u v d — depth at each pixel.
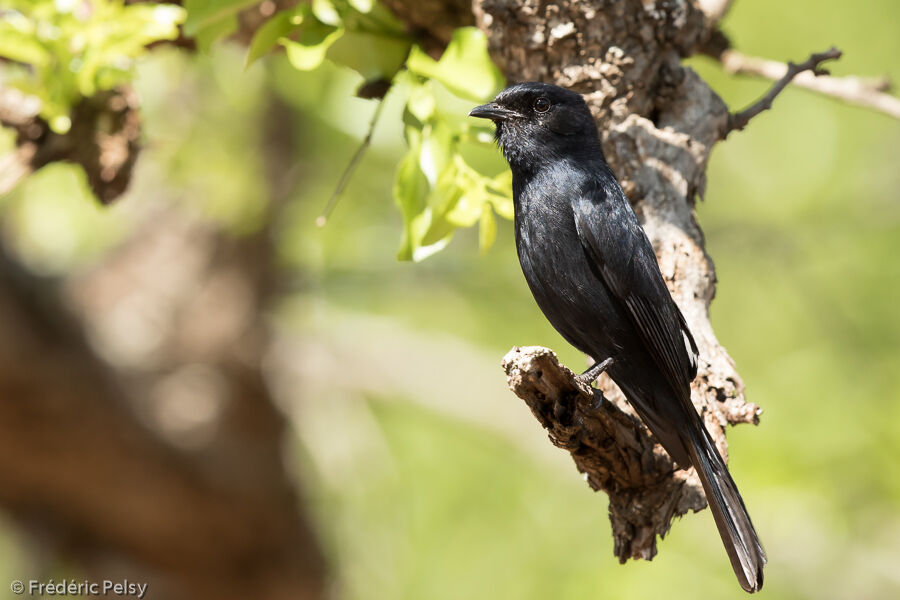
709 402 6.34
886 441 15.34
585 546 16.67
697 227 6.87
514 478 17.34
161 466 13.55
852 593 15.01
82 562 14.06
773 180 16.94
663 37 7.02
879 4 15.97
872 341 16.05
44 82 8.44
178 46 9.50
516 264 16.41
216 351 14.51
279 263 14.91
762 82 16.67
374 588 15.46
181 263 14.88
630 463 5.89
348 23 7.47
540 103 6.94
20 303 12.16
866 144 17.00
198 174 12.90
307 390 15.70
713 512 5.87
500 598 16.56
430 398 16.11
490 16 7.10
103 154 9.10
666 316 6.44
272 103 13.79
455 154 7.21
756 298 17.08
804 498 15.19
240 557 14.73
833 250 16.66
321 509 15.59
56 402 12.42
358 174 14.95
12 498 13.63
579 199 6.74
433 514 17.06
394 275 16.05
